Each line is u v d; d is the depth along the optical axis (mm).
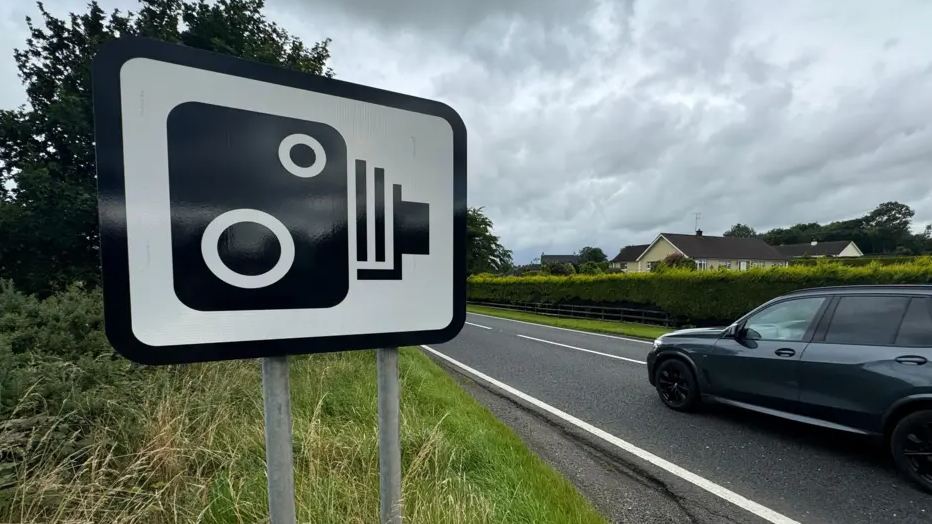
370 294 1103
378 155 1104
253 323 951
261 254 955
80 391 2574
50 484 1872
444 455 2775
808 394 3711
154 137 854
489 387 5910
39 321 3248
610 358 8086
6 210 7570
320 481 2227
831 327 3709
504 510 2316
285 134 978
